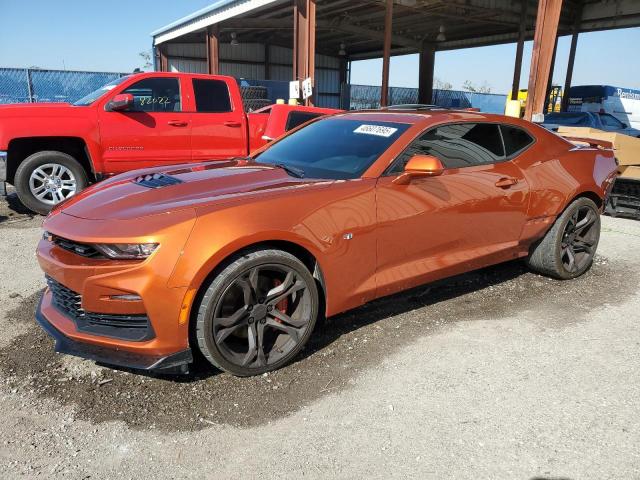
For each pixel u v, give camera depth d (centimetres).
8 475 218
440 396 280
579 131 802
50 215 320
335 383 292
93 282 260
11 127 649
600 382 297
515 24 2025
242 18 2178
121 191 318
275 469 224
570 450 238
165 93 734
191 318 272
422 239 350
